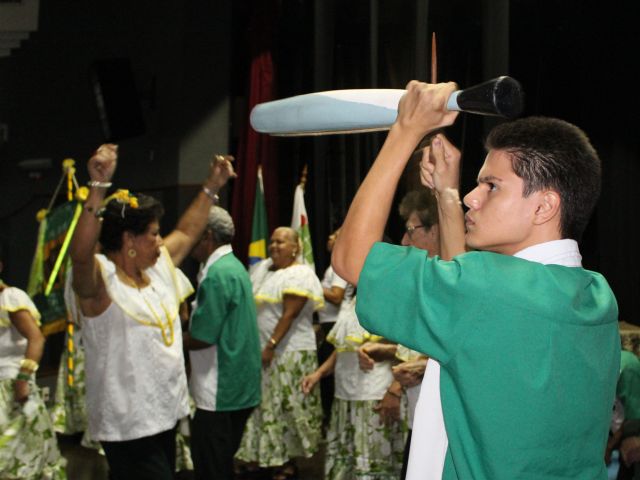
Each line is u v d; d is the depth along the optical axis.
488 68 5.25
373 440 4.15
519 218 1.20
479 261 1.18
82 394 5.32
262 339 4.76
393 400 3.14
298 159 6.98
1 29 7.52
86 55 7.38
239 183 6.88
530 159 1.19
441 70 6.20
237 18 7.04
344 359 4.24
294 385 4.75
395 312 1.21
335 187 6.68
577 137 1.21
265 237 6.49
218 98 6.89
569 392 1.15
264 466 4.70
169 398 2.74
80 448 5.59
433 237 2.34
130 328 2.66
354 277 1.25
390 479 4.14
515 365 1.13
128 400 2.65
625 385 2.67
